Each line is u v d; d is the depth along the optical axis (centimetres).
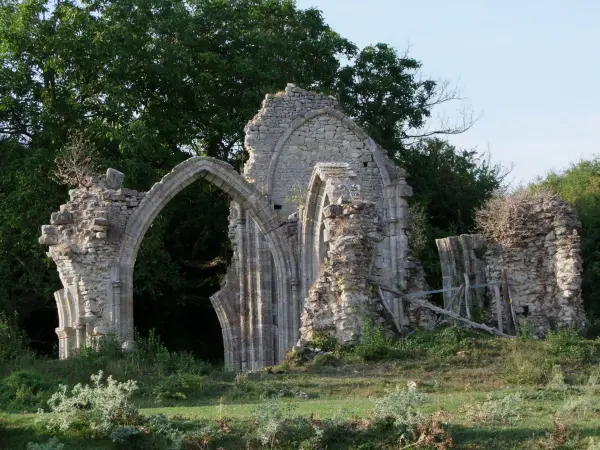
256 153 3528
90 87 4156
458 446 1731
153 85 4322
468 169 4647
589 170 4741
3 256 3972
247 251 3516
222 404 2161
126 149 3925
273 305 3462
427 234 4122
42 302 4066
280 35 4650
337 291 2639
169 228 4400
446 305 3156
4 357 2717
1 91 4044
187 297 4262
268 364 3438
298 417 1803
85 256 3072
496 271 2884
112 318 3062
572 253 2803
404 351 2544
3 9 4200
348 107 4572
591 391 2062
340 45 4741
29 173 3834
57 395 1928
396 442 1753
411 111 4691
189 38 4294
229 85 4469
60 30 4031
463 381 2325
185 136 4278
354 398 2194
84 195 3128
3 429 1847
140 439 1781
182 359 2683
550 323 2819
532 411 1895
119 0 4172
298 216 3400
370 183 3550
